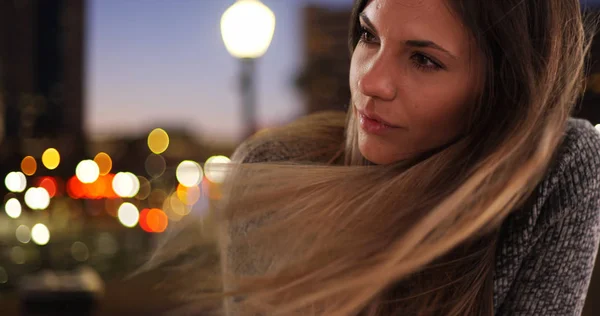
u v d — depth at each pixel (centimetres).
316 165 103
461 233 90
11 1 1119
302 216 97
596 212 104
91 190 973
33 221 897
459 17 87
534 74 92
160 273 106
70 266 657
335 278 93
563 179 101
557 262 103
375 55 91
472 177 91
